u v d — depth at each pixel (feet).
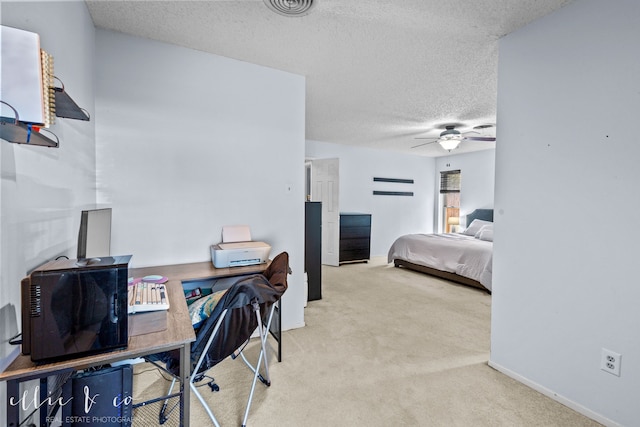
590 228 5.40
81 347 3.17
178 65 7.55
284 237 9.11
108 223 4.81
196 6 5.97
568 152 5.68
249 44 7.41
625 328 4.99
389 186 22.38
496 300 7.02
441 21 6.30
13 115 2.69
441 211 24.08
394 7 5.85
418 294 12.87
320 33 6.87
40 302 3.02
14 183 3.36
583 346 5.51
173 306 4.71
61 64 4.75
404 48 7.47
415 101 11.25
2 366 3.14
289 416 5.49
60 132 4.72
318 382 6.50
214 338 4.52
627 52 4.91
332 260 18.75
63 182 4.83
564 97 5.72
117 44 6.95
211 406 5.73
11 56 2.70
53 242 4.43
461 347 8.12
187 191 7.76
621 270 5.03
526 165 6.37
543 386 6.13
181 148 7.66
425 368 7.07
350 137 17.63
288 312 9.23
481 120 13.58
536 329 6.23
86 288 3.18
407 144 19.54
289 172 9.11
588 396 5.45
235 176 8.34
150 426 5.18
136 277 6.27
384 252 22.33
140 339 3.61
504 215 6.82
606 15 5.13
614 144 5.08
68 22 5.02
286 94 8.93
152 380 6.47
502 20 6.20
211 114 7.97
